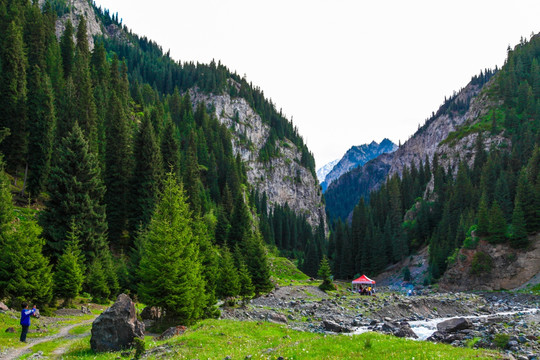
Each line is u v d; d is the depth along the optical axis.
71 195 52.31
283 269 112.00
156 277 33.53
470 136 189.25
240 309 48.78
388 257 137.12
